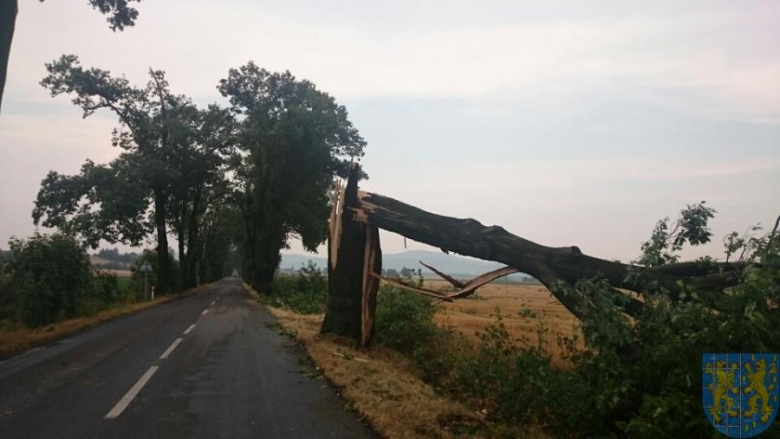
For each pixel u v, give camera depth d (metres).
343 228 12.53
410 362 11.37
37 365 10.01
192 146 36.22
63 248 18.70
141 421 6.36
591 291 6.86
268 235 38.81
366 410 6.75
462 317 22.78
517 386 7.29
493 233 9.27
